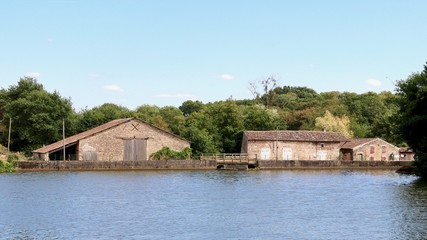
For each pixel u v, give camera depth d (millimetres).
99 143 97625
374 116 153500
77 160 94000
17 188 59969
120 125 99312
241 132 122438
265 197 53375
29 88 120562
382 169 103688
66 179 72438
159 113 154375
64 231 35469
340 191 58844
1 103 122688
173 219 40031
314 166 102438
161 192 57594
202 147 112688
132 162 92562
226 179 75750
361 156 113812
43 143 111688
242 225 37688
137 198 52250
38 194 54562
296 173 89875
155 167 94125
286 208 45719
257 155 109062
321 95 182625
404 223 38094
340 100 167125
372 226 37094
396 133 88875
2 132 115188
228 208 45688
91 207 45938
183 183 68625
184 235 34375
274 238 33531
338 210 44469
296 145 109812
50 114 112188
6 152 102938
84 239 33094
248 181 72375
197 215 41906
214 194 55875
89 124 121875
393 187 63094
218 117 125000
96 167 90312
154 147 102188
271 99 157250
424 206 46344
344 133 130750
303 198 52500
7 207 45594
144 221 39125
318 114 140500
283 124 135125
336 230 35875
